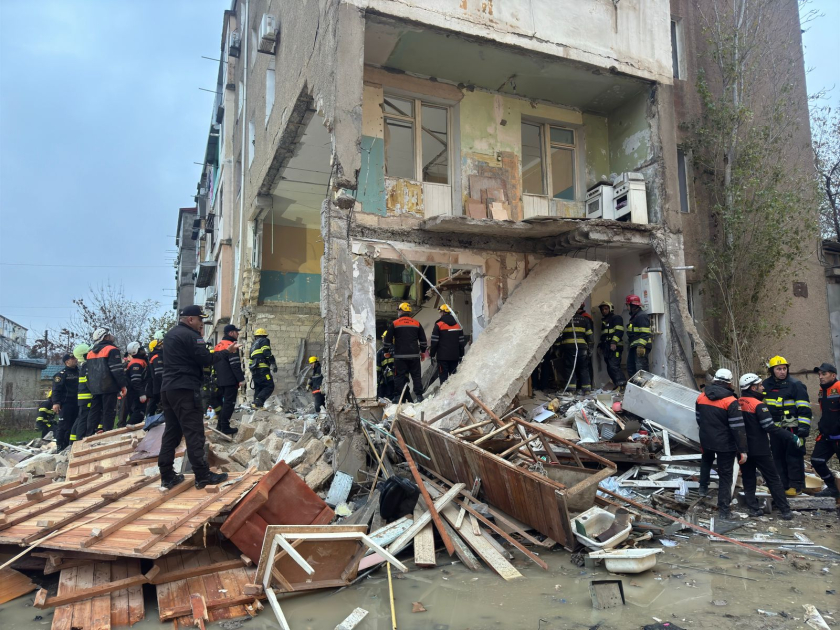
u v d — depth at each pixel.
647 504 6.67
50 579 4.71
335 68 8.05
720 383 6.50
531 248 10.53
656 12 10.96
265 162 12.91
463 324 13.50
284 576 4.27
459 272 11.95
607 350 10.58
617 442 7.75
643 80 10.72
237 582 4.34
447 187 10.32
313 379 11.54
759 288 11.36
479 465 5.77
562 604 4.08
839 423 6.82
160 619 3.93
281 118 11.45
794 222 12.12
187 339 5.39
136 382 9.69
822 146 14.62
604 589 4.03
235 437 9.08
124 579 4.25
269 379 10.94
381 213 9.36
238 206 17.23
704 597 4.16
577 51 9.91
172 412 5.41
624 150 11.62
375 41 9.04
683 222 11.80
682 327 10.38
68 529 4.61
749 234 11.51
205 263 19.09
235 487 5.36
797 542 5.39
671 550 5.29
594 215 11.19
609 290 11.88
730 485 6.16
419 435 6.78
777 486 6.23
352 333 8.07
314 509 4.91
